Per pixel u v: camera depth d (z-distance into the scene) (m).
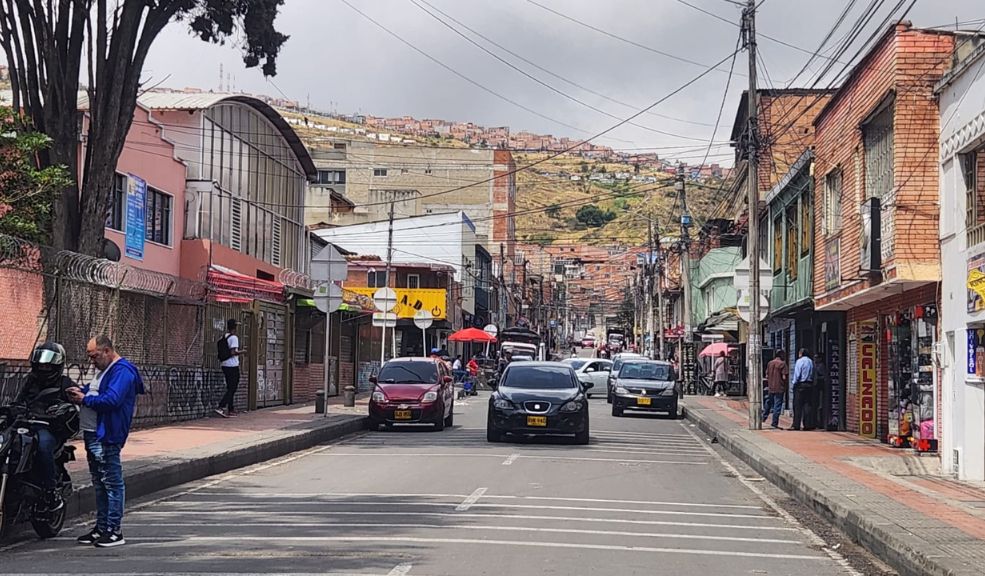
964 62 15.73
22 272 16.62
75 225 19.08
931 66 17.67
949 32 17.69
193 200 30.92
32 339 16.75
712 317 53.19
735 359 47.88
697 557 9.78
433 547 9.75
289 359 31.11
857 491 13.55
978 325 15.36
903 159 17.58
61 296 17.22
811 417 25.44
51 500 9.98
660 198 124.31
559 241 134.75
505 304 97.25
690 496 14.48
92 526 11.03
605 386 47.88
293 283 29.91
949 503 12.66
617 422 30.59
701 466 18.81
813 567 9.59
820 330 27.62
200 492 13.83
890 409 20.67
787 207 30.36
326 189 68.94
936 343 17.61
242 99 33.91
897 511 11.71
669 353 64.12
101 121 19.27
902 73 17.72
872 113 19.31
